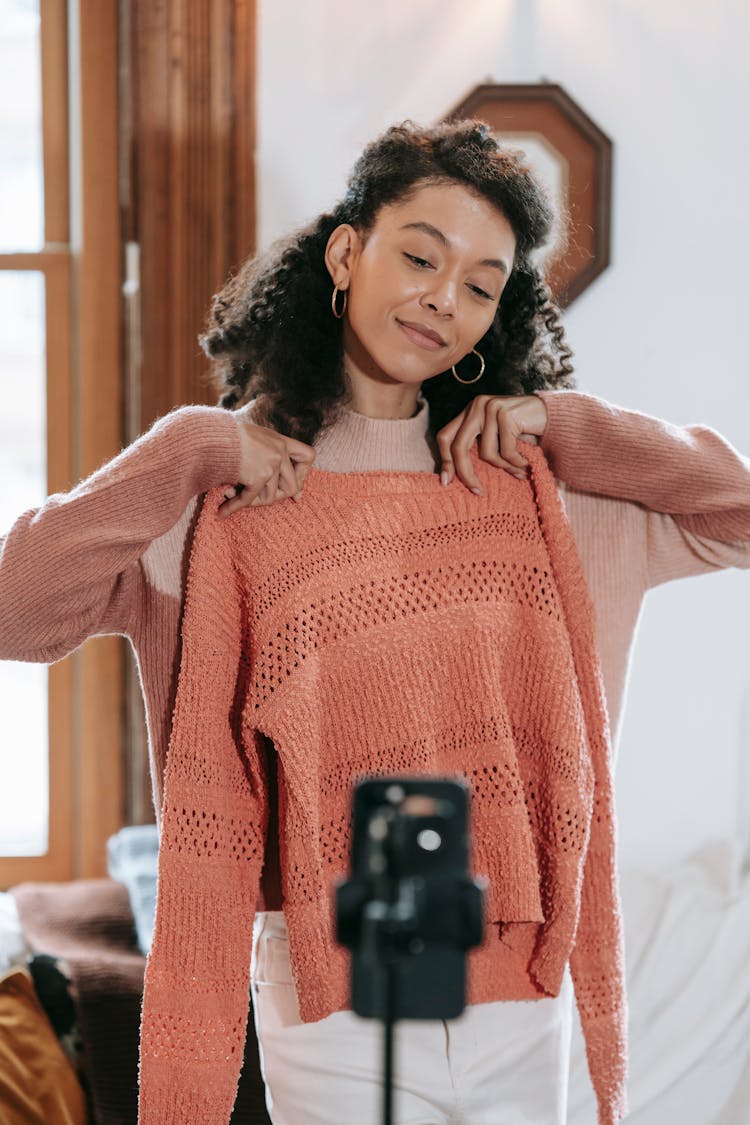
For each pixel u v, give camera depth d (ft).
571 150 8.59
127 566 4.31
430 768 4.26
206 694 4.26
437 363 4.33
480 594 4.36
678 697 8.96
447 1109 4.34
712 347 8.80
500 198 4.31
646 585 4.90
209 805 4.26
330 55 8.56
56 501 4.21
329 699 4.23
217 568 4.32
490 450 4.53
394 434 4.55
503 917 4.27
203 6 8.43
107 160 8.79
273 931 4.44
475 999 4.37
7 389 9.25
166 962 4.23
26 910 8.04
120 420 8.96
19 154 9.17
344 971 4.25
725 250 8.74
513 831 4.27
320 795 4.27
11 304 9.19
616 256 8.73
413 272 4.24
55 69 9.06
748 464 4.72
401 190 4.27
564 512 4.56
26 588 4.09
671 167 8.68
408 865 2.26
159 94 8.46
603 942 4.55
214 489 4.36
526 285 4.77
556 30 8.61
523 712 4.47
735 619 8.93
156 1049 4.21
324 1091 4.28
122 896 8.21
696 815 8.98
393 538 4.36
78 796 9.29
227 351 4.86
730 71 8.64
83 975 6.91
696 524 4.75
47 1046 6.53
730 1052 6.99
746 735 8.97
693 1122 6.86
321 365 4.55
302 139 8.59
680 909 7.69
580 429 4.56
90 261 8.85
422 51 8.60
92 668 9.00
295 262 4.61
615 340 8.77
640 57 8.63
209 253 8.55
